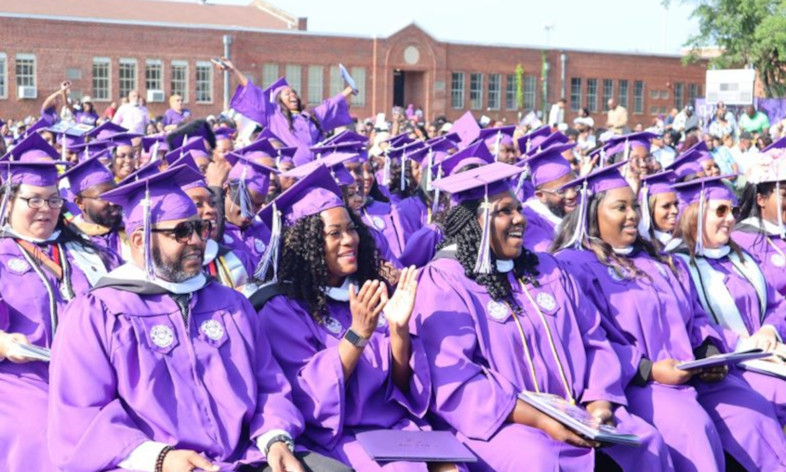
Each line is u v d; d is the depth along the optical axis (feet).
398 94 144.15
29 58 121.90
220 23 146.61
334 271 15.35
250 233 21.30
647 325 17.75
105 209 19.44
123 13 140.05
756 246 22.25
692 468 16.14
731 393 17.65
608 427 14.34
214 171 22.33
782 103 98.17
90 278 16.61
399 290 14.90
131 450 12.69
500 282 16.16
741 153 58.85
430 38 140.87
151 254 13.78
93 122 58.23
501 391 15.20
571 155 33.17
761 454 17.15
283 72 134.10
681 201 19.95
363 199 24.56
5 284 15.85
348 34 136.36
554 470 14.48
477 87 145.69
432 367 15.46
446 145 31.17
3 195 16.58
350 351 14.37
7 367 15.15
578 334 16.34
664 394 16.81
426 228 21.18
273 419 13.53
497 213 16.17
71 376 13.12
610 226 18.34
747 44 116.06
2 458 14.24
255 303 15.08
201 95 130.82
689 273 19.58
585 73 151.43
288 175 15.89
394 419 15.15
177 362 13.48
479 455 15.01
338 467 13.30
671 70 156.97
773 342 18.47
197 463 12.54
